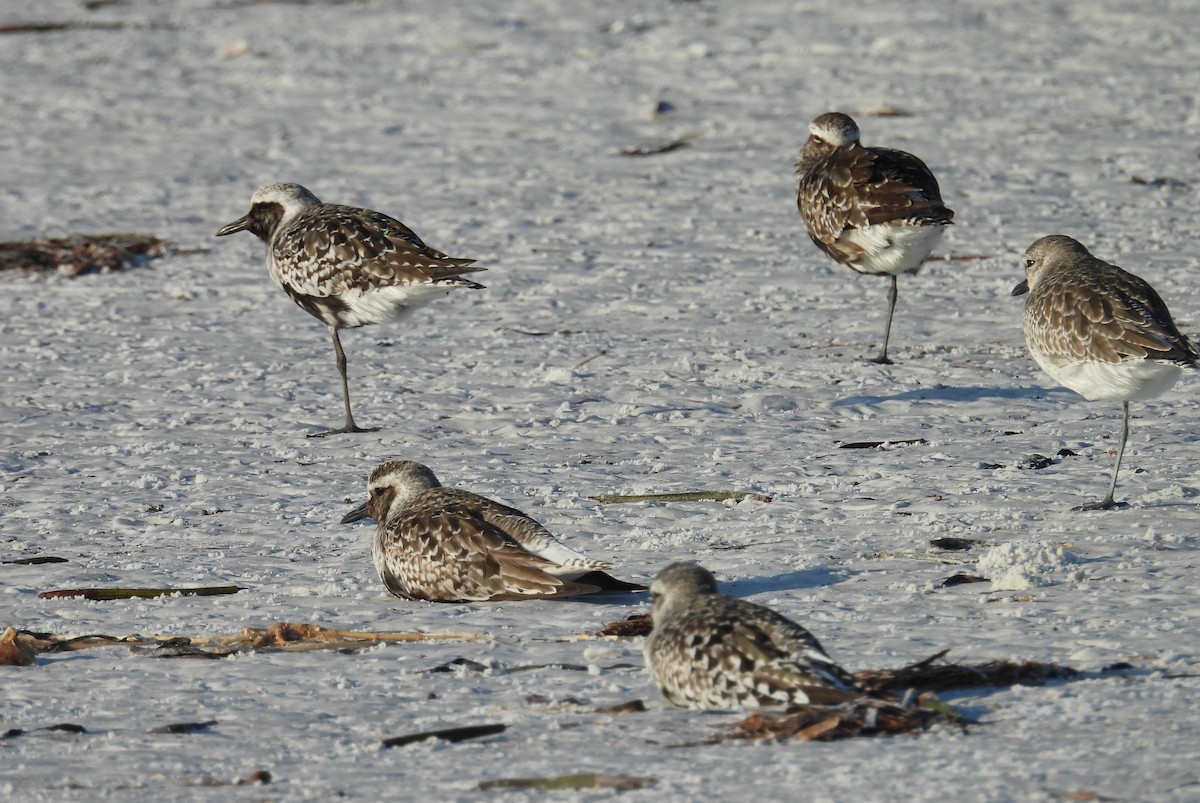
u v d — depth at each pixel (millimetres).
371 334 20016
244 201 27000
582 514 13117
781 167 27469
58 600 11359
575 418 16453
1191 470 13742
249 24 42656
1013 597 10383
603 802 7148
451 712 8680
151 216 26250
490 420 16531
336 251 16078
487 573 10773
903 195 17453
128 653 10156
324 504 13945
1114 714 8008
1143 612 9898
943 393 16844
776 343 19000
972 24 37406
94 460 15492
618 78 34781
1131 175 25703
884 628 9766
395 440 15883
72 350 19625
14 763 8094
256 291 22359
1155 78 32094
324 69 37094
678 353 18703
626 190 26469
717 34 37969
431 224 24781
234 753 8172
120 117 33656
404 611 10859
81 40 41531
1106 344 12234
